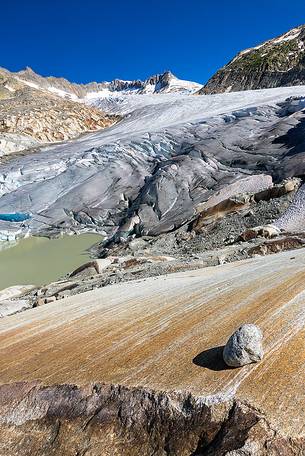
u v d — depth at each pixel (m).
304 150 30.58
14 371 6.95
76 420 5.57
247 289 8.27
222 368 5.53
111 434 5.22
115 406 5.52
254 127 40.66
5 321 10.46
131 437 5.10
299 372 5.07
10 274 27.39
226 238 20.94
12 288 19.25
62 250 32.06
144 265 16.72
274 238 15.55
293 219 20.25
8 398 6.27
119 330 7.76
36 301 13.88
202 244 21.50
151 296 9.55
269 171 30.53
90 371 6.34
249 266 10.81
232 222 23.62
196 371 5.62
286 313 6.60
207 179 33.66
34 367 6.94
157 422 5.10
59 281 19.17
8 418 5.98
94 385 5.93
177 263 15.23
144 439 5.01
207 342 6.36
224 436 4.50
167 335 7.00
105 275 16.47
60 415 5.74
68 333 8.27
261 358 5.43
